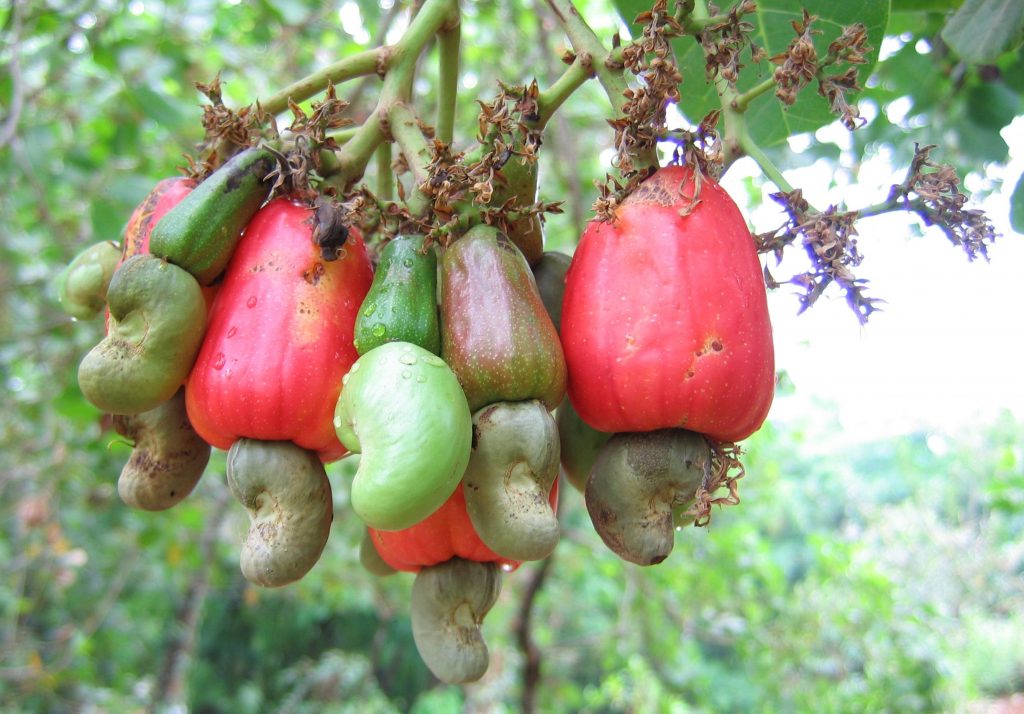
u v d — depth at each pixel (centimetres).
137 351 24
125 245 29
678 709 161
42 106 87
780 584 146
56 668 136
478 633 28
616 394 24
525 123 26
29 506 115
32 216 100
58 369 97
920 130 53
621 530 24
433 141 26
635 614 143
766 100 37
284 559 24
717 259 24
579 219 80
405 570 28
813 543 149
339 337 24
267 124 28
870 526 240
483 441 23
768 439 123
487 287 23
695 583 134
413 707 245
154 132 97
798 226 25
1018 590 230
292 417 24
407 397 21
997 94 50
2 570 132
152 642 197
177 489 28
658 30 24
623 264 24
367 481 21
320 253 25
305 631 246
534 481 23
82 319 30
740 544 138
